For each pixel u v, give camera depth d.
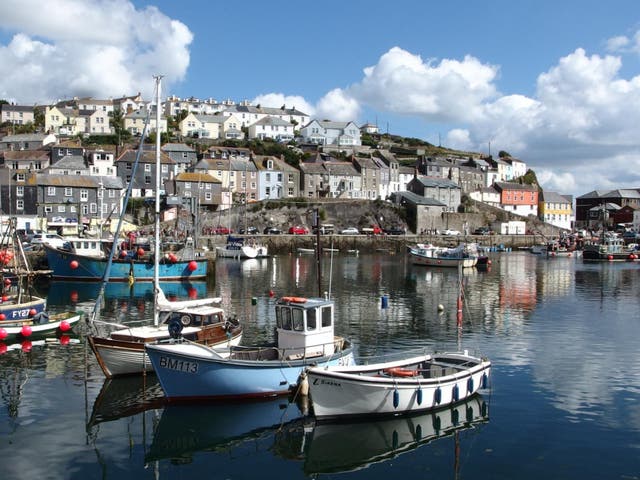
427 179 111.75
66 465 14.08
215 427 16.45
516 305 39.12
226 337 21.80
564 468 14.13
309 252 83.38
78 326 29.17
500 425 16.75
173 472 13.91
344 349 20.08
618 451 15.06
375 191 111.00
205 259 49.97
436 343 27.02
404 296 42.66
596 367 22.94
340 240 88.38
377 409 16.53
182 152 98.25
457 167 125.50
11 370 21.55
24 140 103.25
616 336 28.92
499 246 100.31
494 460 14.57
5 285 37.44
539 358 24.31
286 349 18.52
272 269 60.69
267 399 18.25
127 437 15.78
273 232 87.88
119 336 20.48
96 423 16.62
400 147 149.38
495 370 22.38
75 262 45.75
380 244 90.75
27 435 15.74
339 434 16.03
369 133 163.38
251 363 17.72
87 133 122.56
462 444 15.48
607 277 58.06
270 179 100.44
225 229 83.25
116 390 19.31
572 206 136.50
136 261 47.78
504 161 149.50
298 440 15.72
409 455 14.88
